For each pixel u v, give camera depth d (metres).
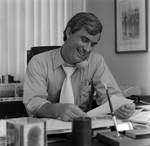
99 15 3.27
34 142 0.75
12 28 3.17
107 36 3.12
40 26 3.28
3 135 0.95
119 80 2.91
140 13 2.58
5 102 2.48
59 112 1.24
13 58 3.18
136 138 0.89
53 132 0.96
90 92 1.72
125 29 2.78
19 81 3.01
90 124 0.81
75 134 0.80
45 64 1.61
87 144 0.80
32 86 1.53
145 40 2.52
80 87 1.69
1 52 3.12
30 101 1.45
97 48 3.31
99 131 1.03
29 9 3.23
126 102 1.33
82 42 1.43
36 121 0.78
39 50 2.18
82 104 1.72
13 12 3.17
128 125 1.05
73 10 3.46
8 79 2.91
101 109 1.31
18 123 0.76
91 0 3.42
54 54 1.64
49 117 1.32
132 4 2.68
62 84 1.64
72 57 1.51
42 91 1.54
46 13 3.30
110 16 3.06
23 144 0.73
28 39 3.23
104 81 1.66
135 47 2.65
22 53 3.20
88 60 1.65
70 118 1.20
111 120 1.25
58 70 1.62
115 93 1.64
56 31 3.35
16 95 2.82
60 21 3.37
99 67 1.70
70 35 1.49
